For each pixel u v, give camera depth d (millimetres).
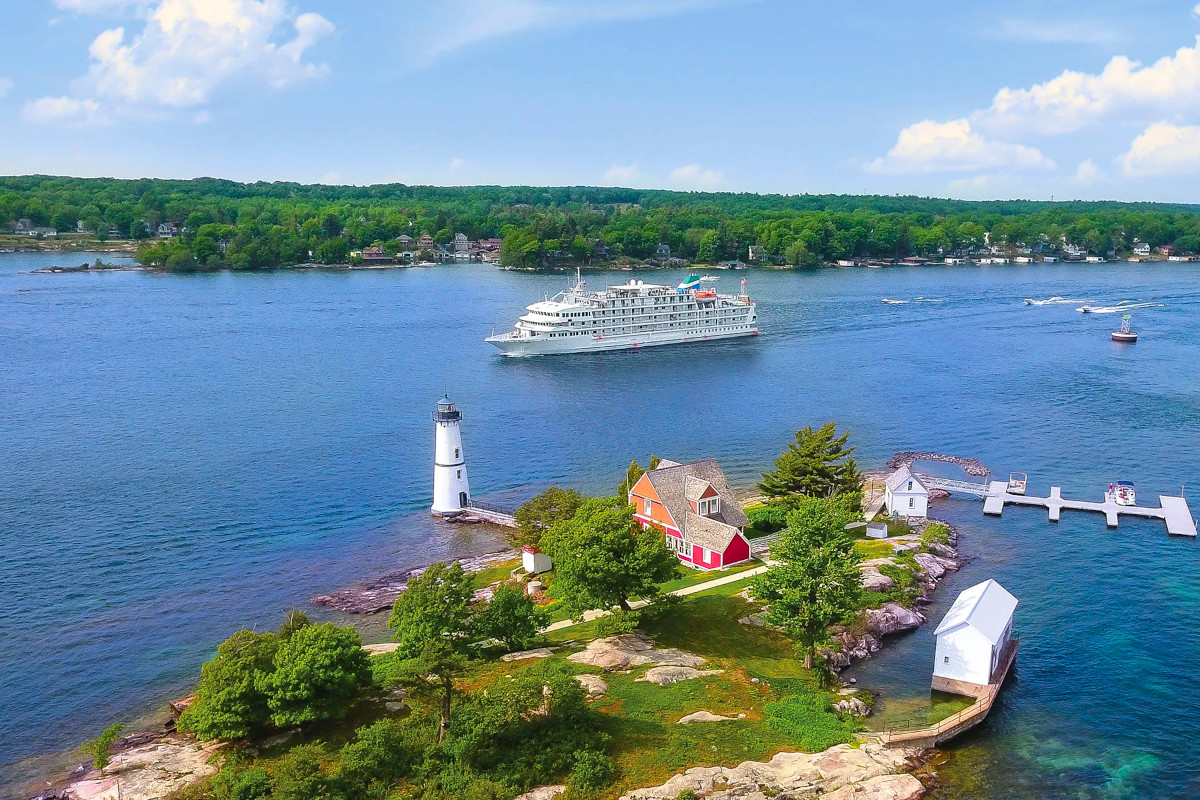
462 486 115062
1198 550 101938
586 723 59438
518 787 53531
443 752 55594
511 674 67375
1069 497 120562
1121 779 60875
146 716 69312
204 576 95062
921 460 136625
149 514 111062
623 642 73750
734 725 62031
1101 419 159750
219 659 63031
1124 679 74250
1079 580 94312
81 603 88125
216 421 152500
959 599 77500
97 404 161875
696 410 167375
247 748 59281
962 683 71312
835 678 72938
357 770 53781
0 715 69438
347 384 183375
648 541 77250
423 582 68938
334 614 87250
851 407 170125
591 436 149125
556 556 78250
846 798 54438
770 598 74375
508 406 169000
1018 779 60688
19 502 113812
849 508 106312
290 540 105375
